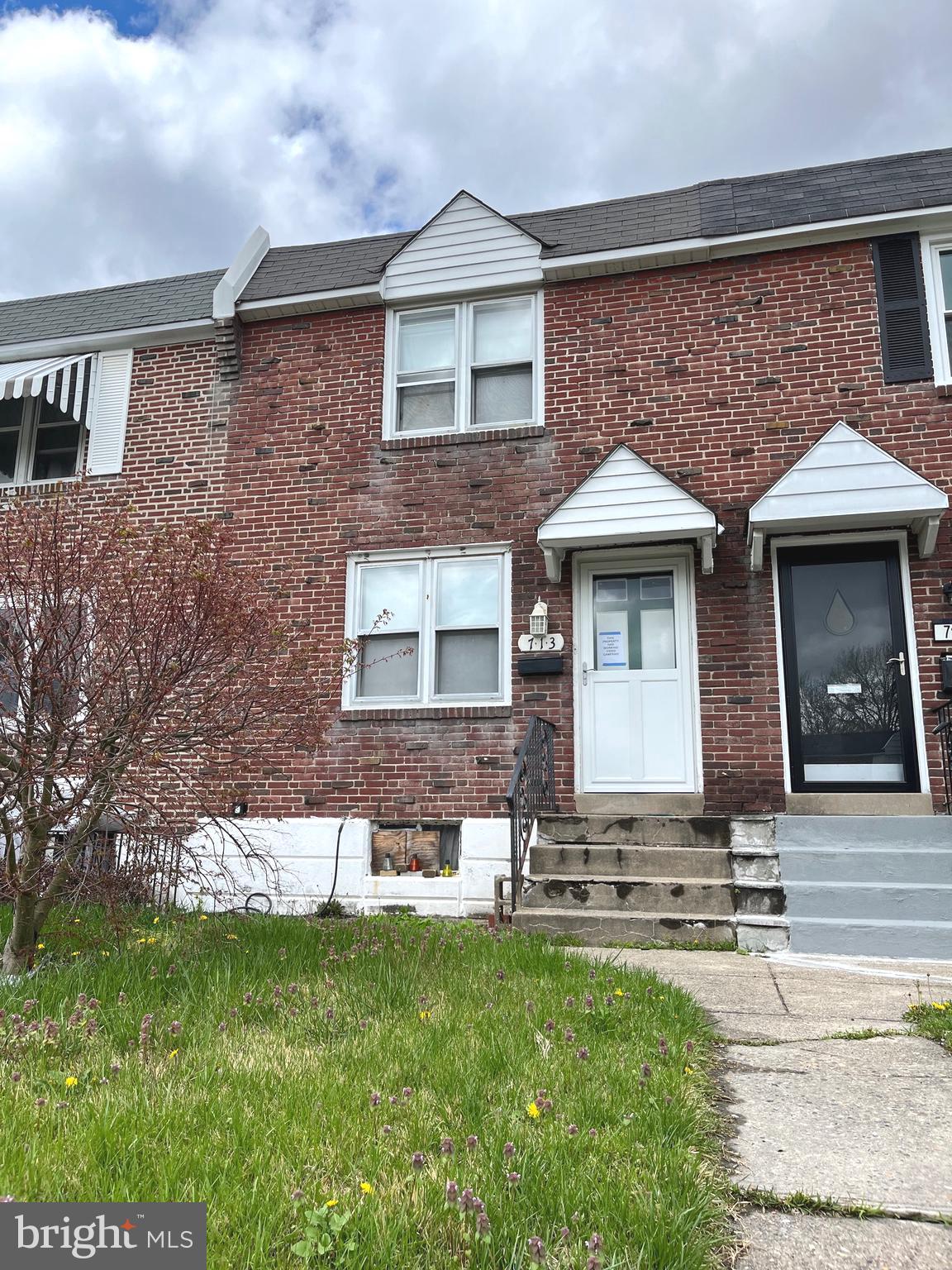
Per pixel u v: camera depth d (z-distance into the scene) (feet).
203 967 16.43
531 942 20.03
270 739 21.70
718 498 29.84
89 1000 14.01
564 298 32.60
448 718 30.35
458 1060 11.84
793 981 18.07
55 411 37.45
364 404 33.58
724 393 30.48
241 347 35.14
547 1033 13.20
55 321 37.73
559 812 29.07
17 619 16.94
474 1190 8.23
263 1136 9.61
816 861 23.21
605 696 29.81
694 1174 8.83
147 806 18.20
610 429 31.17
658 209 33.09
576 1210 8.16
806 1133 10.33
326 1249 7.52
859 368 29.55
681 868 23.88
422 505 32.24
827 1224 8.34
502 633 30.86
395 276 33.99
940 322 29.40
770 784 27.78
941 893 21.83
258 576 21.67
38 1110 10.19
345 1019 13.85
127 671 17.02
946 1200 8.73
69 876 18.54
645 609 30.25
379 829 30.48
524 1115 10.24
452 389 33.42
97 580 17.20
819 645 28.50
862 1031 14.42
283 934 20.17
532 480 31.50
